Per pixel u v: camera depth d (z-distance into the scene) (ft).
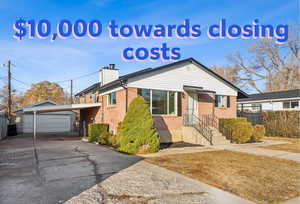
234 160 26.94
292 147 39.06
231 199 14.16
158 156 29.25
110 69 62.54
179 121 45.98
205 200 13.93
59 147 38.91
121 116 42.78
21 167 22.86
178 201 13.73
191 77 48.70
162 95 44.47
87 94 74.18
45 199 13.92
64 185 16.76
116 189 15.88
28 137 65.82
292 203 13.67
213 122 50.39
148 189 15.92
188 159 27.27
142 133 32.76
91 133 48.14
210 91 48.29
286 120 56.70
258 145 41.68
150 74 43.24
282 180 18.63
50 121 93.66
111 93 49.88
